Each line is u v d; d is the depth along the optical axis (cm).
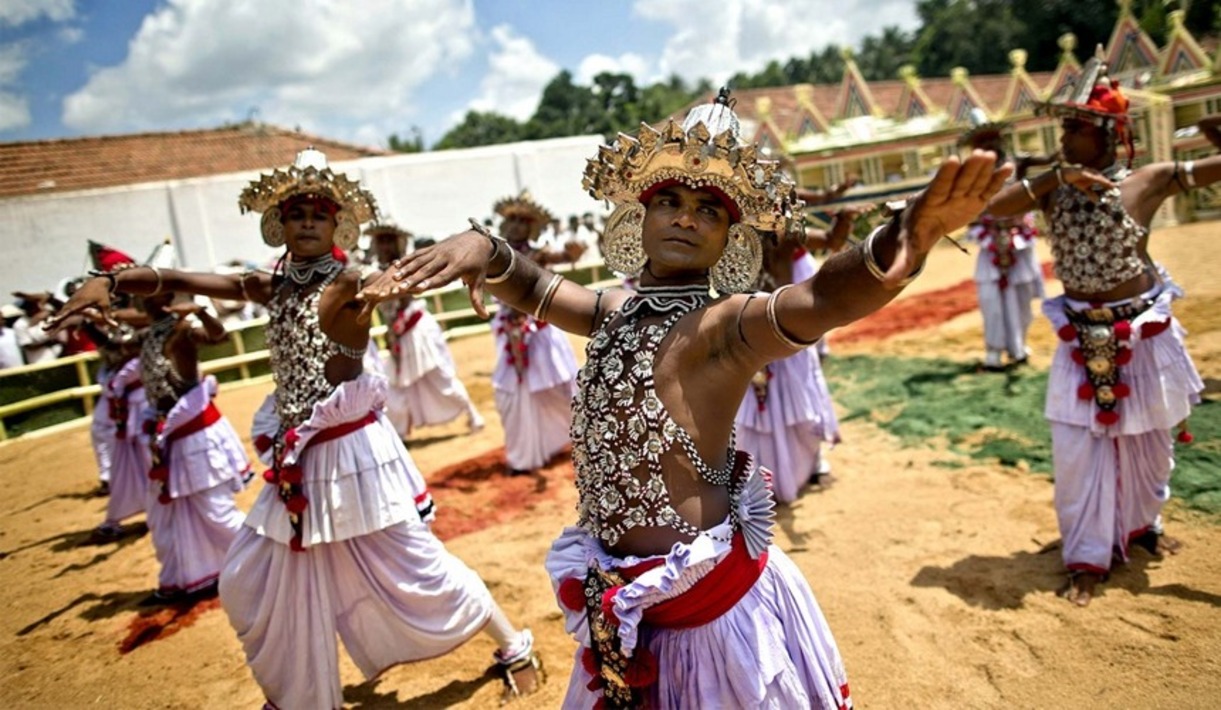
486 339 1680
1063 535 431
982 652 379
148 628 507
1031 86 2067
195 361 532
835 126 2083
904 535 509
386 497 350
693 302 223
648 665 214
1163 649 360
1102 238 402
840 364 1005
